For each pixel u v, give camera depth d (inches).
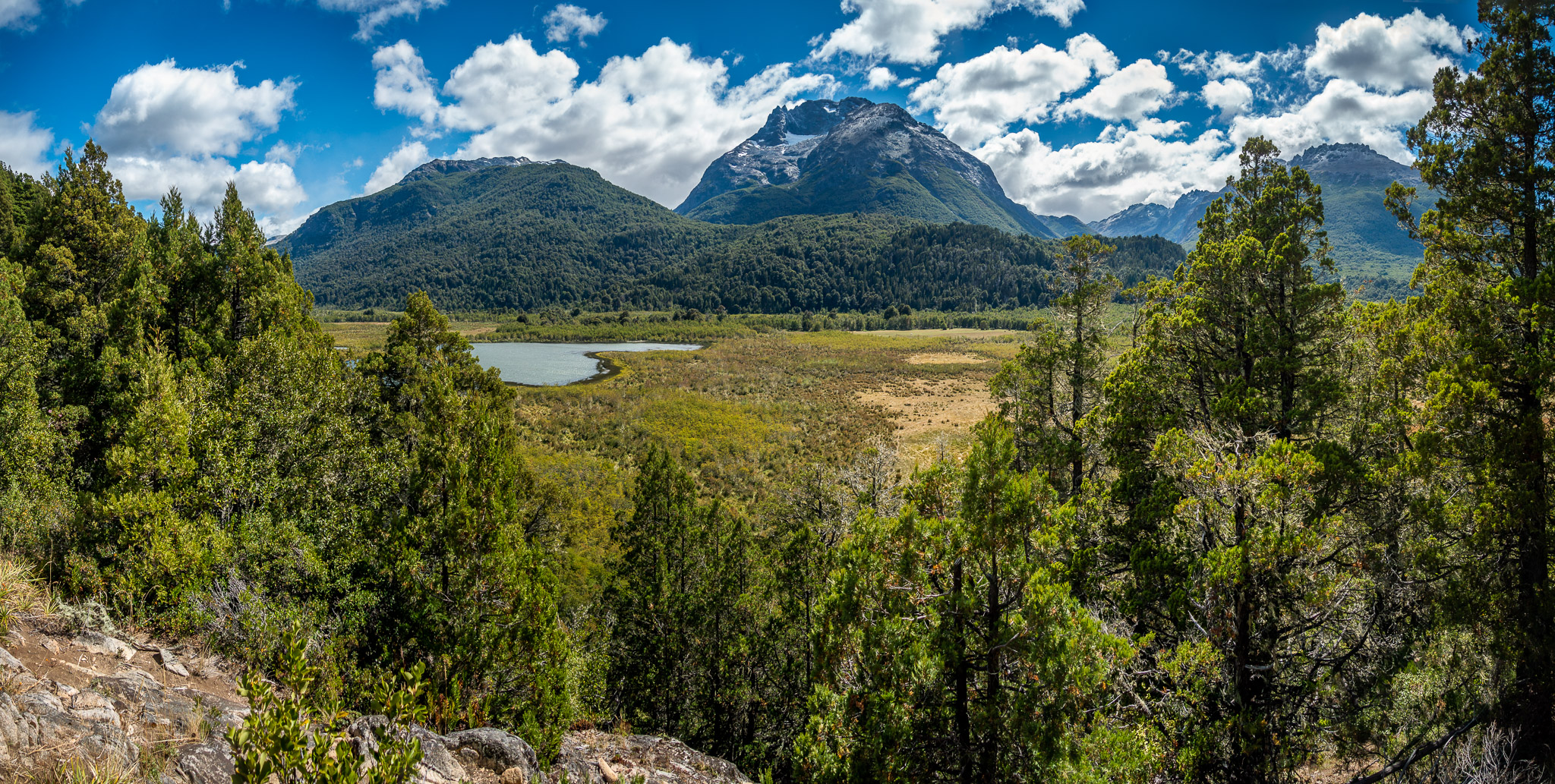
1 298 712.4
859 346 5187.0
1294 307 602.2
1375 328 617.6
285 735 157.4
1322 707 473.1
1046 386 816.9
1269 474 431.8
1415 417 533.0
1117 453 658.8
